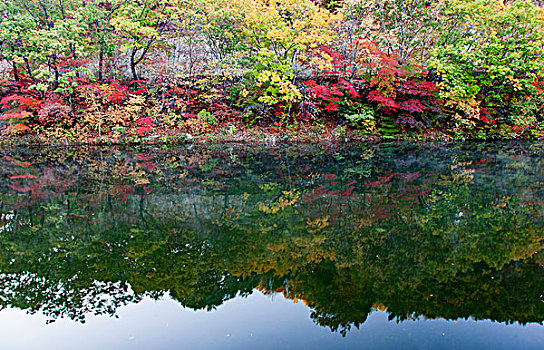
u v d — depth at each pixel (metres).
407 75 14.07
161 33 15.43
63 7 14.91
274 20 13.98
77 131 14.05
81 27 13.75
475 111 14.15
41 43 12.57
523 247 3.67
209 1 14.74
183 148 13.34
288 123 15.64
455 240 3.92
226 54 15.88
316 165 9.73
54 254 3.60
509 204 5.51
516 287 2.79
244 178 7.95
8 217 4.95
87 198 6.09
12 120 13.62
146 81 16.48
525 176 7.78
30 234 4.21
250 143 14.40
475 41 15.16
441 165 9.41
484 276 3.00
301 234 4.13
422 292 2.72
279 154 11.91
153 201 5.86
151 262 3.37
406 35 15.69
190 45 15.28
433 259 3.38
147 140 14.21
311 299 2.66
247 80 15.77
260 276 3.04
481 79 14.97
